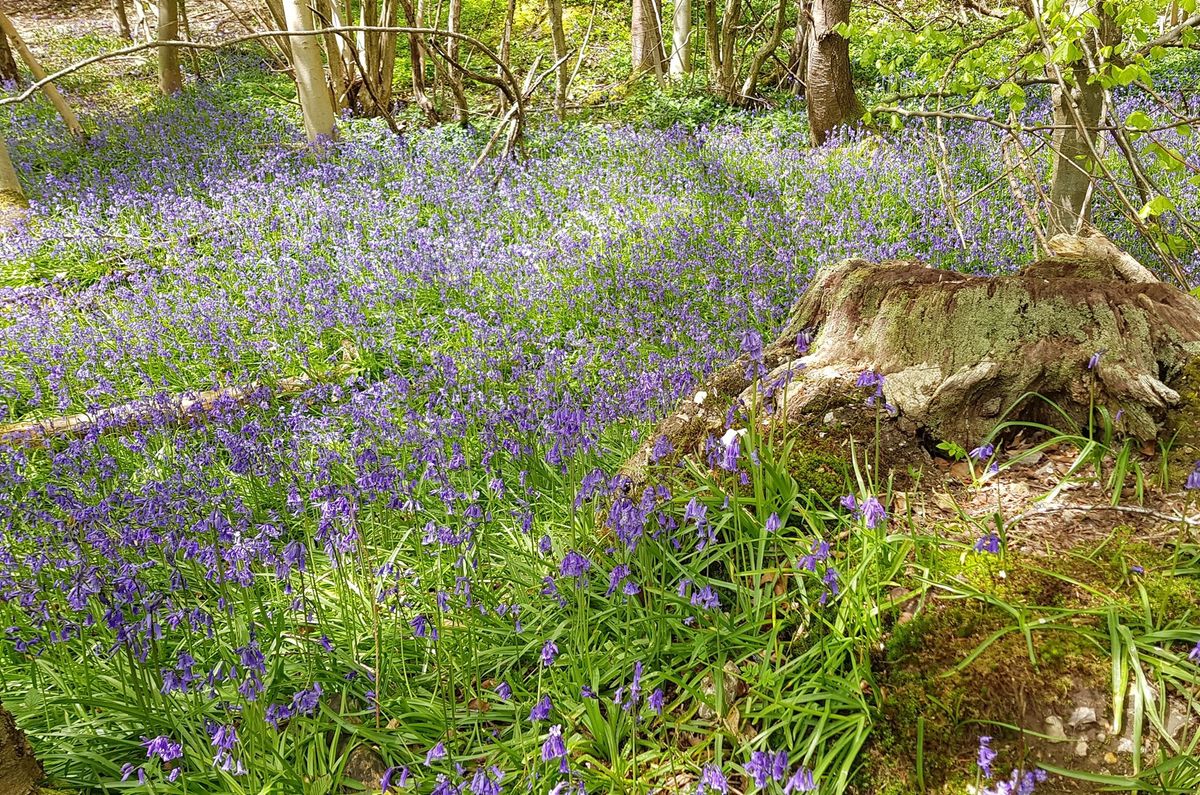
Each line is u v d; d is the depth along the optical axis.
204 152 11.61
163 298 7.10
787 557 3.22
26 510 4.28
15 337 6.53
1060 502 3.17
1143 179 4.57
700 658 2.96
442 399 5.41
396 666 3.27
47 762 2.91
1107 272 3.89
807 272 6.89
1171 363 3.45
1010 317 3.65
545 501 4.35
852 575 2.93
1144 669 2.48
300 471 4.76
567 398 4.83
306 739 2.86
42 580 3.85
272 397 5.69
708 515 3.44
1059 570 2.84
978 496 3.34
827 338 4.16
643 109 13.84
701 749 2.71
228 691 3.21
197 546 3.54
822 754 2.58
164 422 5.31
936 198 8.01
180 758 2.92
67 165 11.61
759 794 2.50
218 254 8.15
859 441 3.63
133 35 21.02
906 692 2.62
